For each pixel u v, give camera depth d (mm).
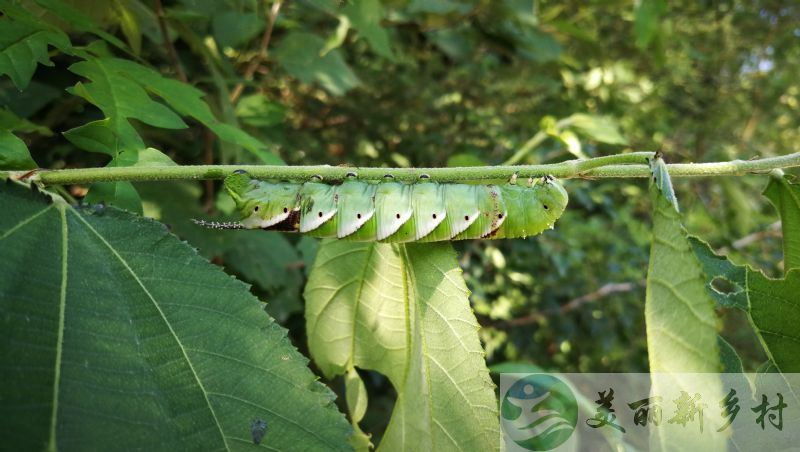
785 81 522
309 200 130
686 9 481
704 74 524
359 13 188
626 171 116
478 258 337
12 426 76
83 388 81
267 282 207
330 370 133
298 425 91
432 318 113
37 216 93
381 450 122
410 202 129
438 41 300
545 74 369
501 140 344
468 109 355
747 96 540
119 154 109
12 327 81
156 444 83
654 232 95
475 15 295
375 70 347
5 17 118
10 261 86
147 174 103
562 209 142
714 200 383
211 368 90
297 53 225
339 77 231
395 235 126
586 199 342
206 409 88
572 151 176
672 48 468
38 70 168
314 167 111
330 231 129
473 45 324
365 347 128
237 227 134
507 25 300
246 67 237
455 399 109
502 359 340
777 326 110
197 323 92
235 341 93
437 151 343
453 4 272
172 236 97
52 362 81
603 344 349
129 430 82
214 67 183
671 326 90
